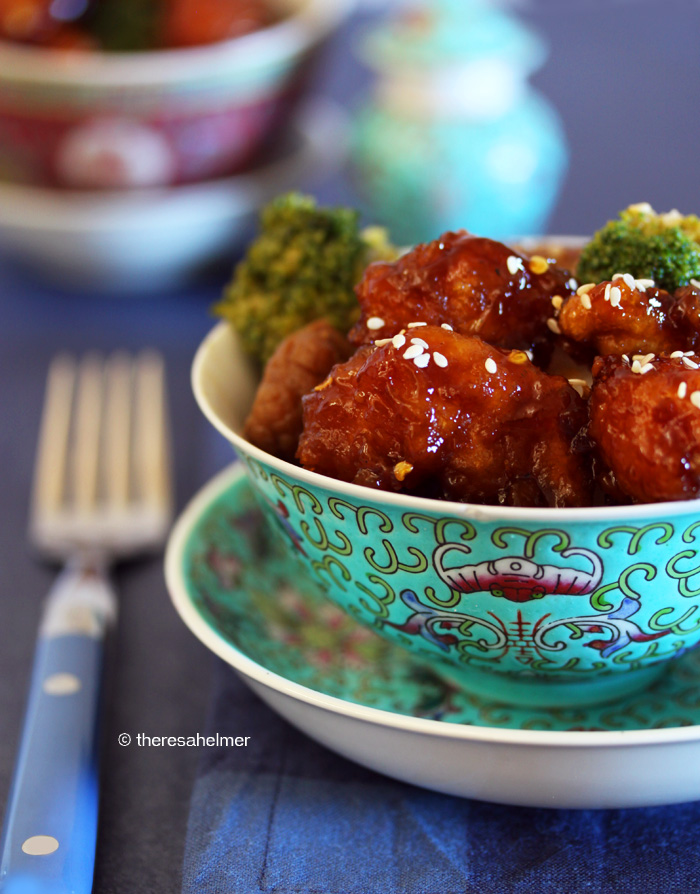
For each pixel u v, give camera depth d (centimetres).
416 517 23
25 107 39
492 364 24
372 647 28
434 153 41
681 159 43
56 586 31
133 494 33
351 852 25
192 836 25
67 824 24
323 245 28
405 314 25
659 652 25
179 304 42
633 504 24
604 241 26
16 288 43
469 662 25
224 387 28
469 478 24
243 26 41
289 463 25
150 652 29
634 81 52
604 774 24
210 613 27
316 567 26
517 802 25
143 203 40
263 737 26
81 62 38
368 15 62
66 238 40
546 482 24
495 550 23
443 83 41
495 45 41
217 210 40
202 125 40
